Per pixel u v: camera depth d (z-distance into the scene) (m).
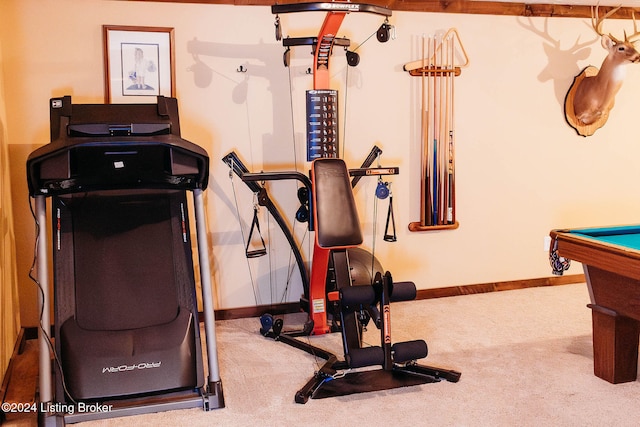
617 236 3.36
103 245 3.15
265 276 4.38
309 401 3.04
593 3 4.86
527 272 5.05
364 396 3.09
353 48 4.38
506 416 2.86
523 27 4.76
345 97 4.41
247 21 4.14
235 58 4.14
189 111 4.11
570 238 3.23
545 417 2.85
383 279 3.08
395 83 4.50
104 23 3.88
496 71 4.75
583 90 4.86
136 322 3.03
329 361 3.36
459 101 4.68
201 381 3.04
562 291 4.94
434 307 4.52
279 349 3.74
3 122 3.61
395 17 4.45
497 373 3.35
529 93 4.85
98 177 2.96
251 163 4.27
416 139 4.60
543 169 4.98
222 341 3.89
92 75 3.89
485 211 4.86
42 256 2.82
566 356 3.59
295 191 4.36
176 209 3.33
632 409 2.93
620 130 5.14
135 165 2.94
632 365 3.22
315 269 3.75
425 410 2.93
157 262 3.20
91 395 2.84
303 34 4.26
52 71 3.83
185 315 3.11
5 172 3.59
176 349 2.98
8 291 3.50
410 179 4.62
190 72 4.07
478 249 4.88
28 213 3.87
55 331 2.97
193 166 2.92
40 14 3.78
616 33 5.08
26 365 3.53
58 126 3.01
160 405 2.92
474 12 4.62
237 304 4.36
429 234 4.73
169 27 3.99
